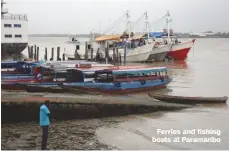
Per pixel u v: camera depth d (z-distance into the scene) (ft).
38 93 80.43
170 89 116.37
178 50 232.12
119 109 71.26
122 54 207.00
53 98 69.51
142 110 73.82
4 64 114.52
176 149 53.21
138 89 107.14
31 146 51.19
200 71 174.50
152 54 217.97
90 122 66.74
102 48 212.23
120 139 57.11
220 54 314.76
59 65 108.06
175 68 188.75
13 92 80.12
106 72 102.17
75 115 67.72
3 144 51.55
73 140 55.21
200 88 119.65
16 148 50.03
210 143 56.24
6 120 62.75
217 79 143.64
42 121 49.19
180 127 65.57
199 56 285.43
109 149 51.57
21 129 59.98
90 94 87.20
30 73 107.76
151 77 111.34
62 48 390.01
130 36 220.43
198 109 80.64
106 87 99.66
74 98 72.33
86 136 57.88
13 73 111.34
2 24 235.20
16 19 241.35
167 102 83.10
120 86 101.96
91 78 100.94
